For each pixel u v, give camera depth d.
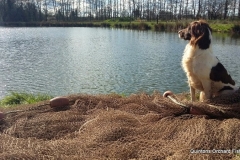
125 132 4.88
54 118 5.74
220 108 5.70
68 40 48.81
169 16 94.88
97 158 4.05
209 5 80.06
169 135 4.83
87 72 21.30
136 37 52.28
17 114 6.23
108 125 5.09
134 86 17.16
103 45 40.41
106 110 6.23
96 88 16.81
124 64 24.56
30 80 18.88
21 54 31.28
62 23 105.50
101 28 87.81
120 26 86.00
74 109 6.48
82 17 127.69
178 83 17.66
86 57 28.94
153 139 4.78
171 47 36.56
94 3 129.00
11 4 113.44
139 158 4.14
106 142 4.63
